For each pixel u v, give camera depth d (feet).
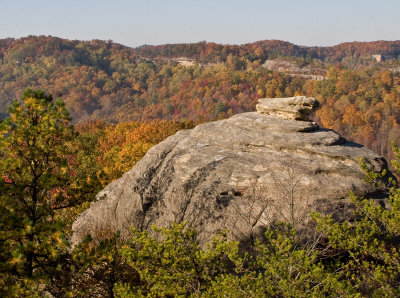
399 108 462.19
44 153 33.01
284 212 44.09
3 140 30.71
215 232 46.96
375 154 50.60
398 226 31.55
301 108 56.54
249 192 47.75
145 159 60.44
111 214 58.54
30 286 30.37
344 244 32.78
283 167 48.19
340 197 44.34
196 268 32.22
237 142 54.39
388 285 28.76
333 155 49.03
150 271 32.91
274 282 28.96
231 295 28.02
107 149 145.59
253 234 44.45
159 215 53.31
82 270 33.04
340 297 27.30
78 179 36.42
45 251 30.35
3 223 29.55
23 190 31.68
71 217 68.44
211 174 51.42
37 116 33.04
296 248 38.58
